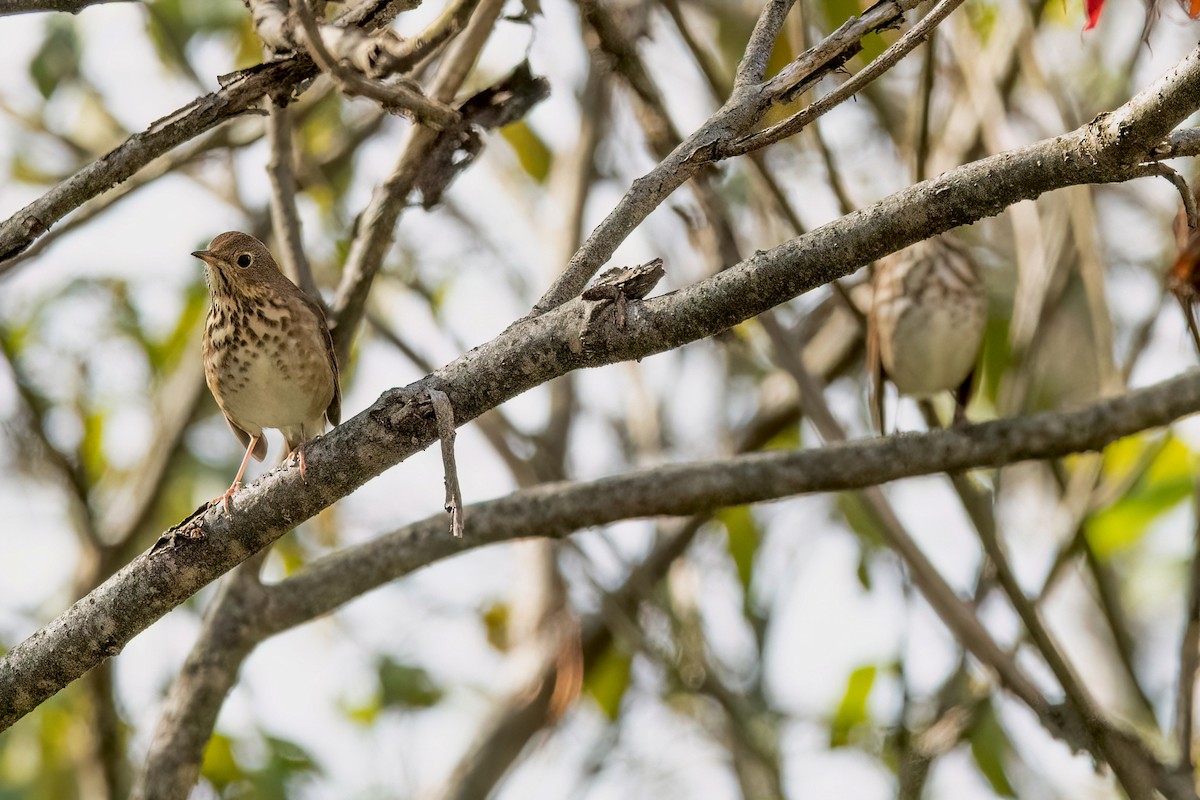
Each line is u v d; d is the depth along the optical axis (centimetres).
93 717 1105
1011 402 1150
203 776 1201
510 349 612
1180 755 931
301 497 643
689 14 1320
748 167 1184
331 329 920
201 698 913
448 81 867
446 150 869
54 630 675
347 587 932
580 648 1245
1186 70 498
